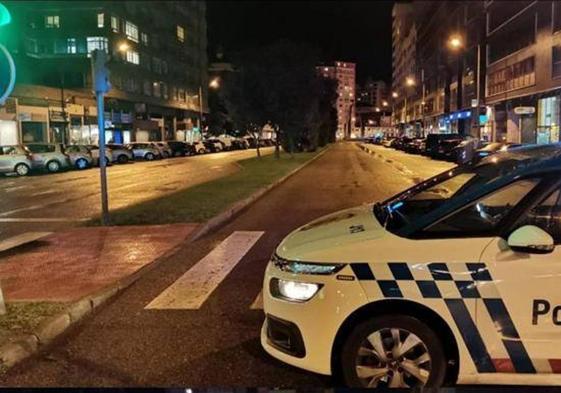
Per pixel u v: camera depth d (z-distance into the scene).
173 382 4.77
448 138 44.56
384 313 4.12
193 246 10.34
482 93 60.41
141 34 78.62
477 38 62.22
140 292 7.44
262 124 41.38
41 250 9.77
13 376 4.96
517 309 3.97
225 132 112.56
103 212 12.20
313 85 41.09
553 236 4.08
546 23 41.16
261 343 5.10
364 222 4.79
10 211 16.20
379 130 186.38
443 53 83.19
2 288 7.41
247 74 40.06
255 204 16.58
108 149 43.03
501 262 3.99
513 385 4.04
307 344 4.22
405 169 32.25
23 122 53.66
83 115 63.00
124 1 72.69
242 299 7.04
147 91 80.75
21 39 67.31
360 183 23.38
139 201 17.78
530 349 3.99
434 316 4.07
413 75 123.00
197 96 103.06
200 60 104.62
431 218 4.25
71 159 36.22
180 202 15.85
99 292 7.15
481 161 5.69
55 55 68.69
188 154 60.31
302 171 31.08
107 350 5.51
